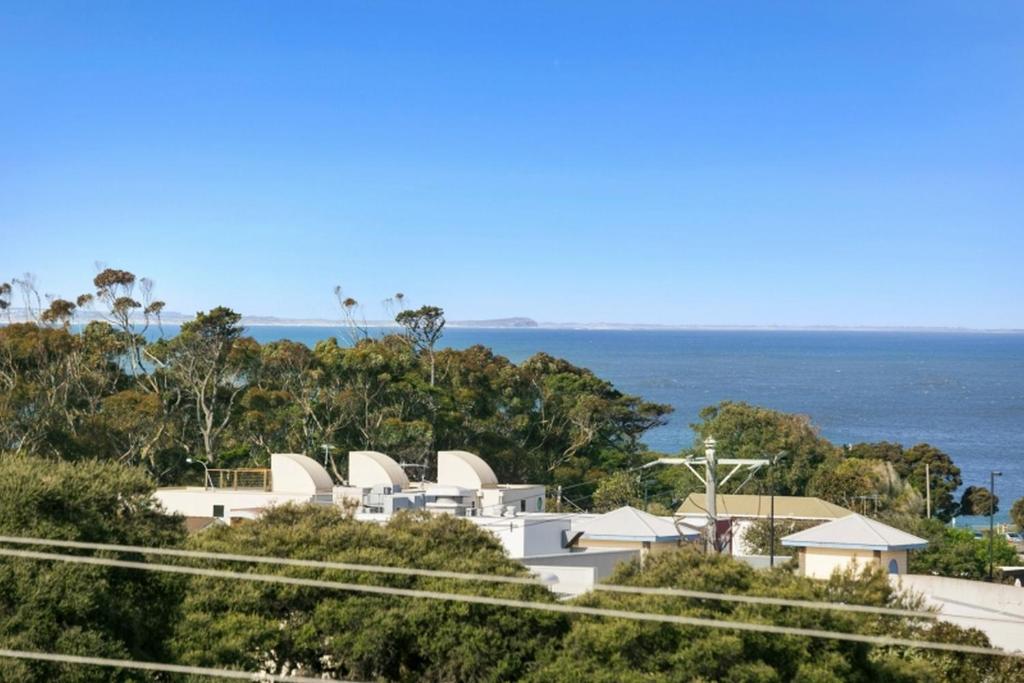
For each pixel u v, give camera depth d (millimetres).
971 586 40219
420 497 55812
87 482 28719
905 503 87312
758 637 28281
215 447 86812
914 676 30047
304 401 89688
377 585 31594
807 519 64250
